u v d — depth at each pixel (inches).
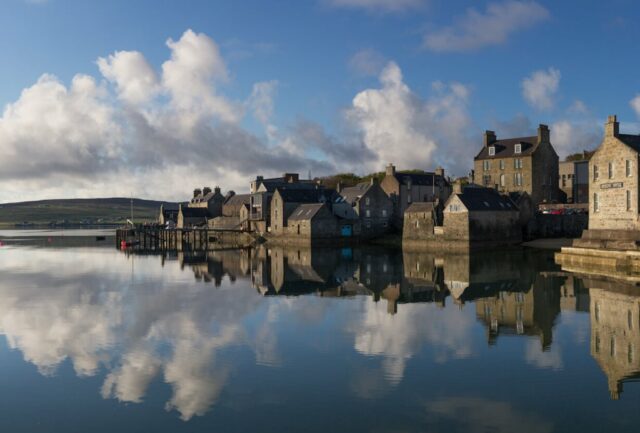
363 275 1779.0
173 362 780.0
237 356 807.1
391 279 1667.1
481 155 3681.1
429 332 945.5
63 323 1032.8
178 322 1038.4
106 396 653.3
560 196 3627.0
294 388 672.4
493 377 705.0
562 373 717.9
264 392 660.7
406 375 716.7
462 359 782.5
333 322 1032.8
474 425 564.7
